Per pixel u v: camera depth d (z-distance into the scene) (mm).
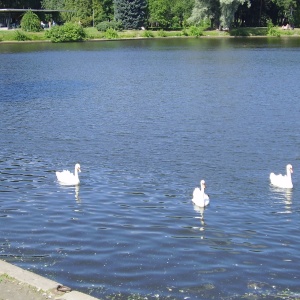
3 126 39781
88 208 23578
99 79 65312
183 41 125375
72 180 26734
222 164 30234
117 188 26312
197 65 78812
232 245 19859
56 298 13648
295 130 37844
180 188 26391
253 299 16094
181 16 146625
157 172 28844
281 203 24375
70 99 51219
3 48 110375
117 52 100438
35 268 17812
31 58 91000
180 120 41438
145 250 19328
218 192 25812
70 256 18766
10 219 22219
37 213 22953
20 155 32125
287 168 26703
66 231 21000
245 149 33250
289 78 63844
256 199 24891
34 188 26297
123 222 21984
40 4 150875
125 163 30484
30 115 43812
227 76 66438
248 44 116250
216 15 137500
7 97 52750
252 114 43438
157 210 23391
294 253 19219
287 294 16406
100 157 31688
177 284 16922
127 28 139875
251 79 63469
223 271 17828
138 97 52031
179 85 59625
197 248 19562
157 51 101875
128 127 39219
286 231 21219
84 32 129750
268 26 140250
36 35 128625
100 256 18812
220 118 42031
